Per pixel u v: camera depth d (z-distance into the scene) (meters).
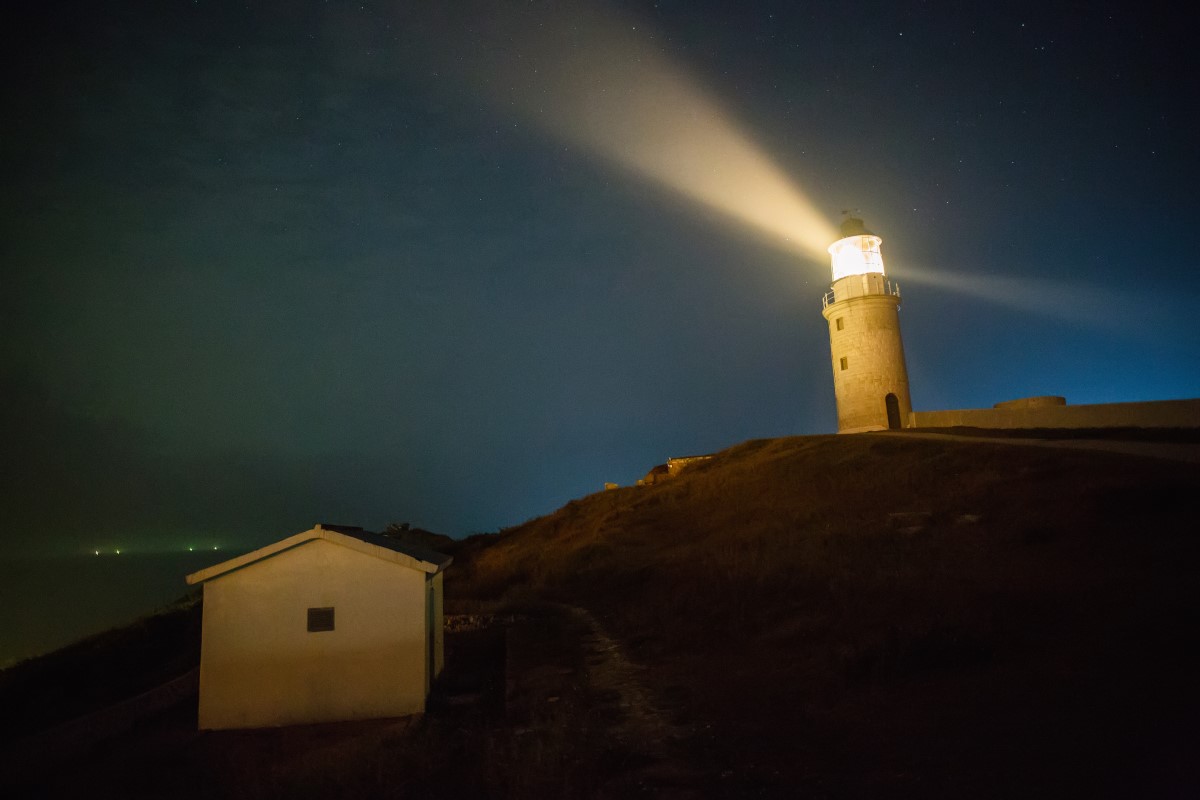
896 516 22.14
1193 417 28.30
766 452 40.25
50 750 12.75
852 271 48.03
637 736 9.33
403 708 12.41
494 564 32.50
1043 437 31.27
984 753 7.13
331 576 12.78
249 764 10.27
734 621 15.08
